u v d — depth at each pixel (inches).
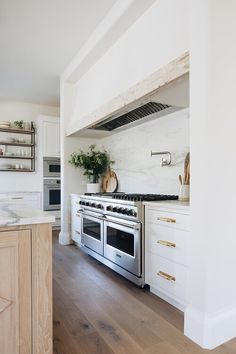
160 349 60.5
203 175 61.9
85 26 110.6
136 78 94.7
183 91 85.2
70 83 159.3
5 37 118.0
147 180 128.8
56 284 98.3
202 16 61.9
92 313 76.9
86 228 135.1
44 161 198.5
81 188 166.7
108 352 59.5
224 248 63.8
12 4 96.3
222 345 62.0
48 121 201.6
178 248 76.6
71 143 164.7
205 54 61.2
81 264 121.8
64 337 65.0
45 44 124.4
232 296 65.6
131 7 89.0
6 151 204.8
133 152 139.3
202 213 62.3
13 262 46.6
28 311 47.8
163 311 78.1
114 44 112.2
